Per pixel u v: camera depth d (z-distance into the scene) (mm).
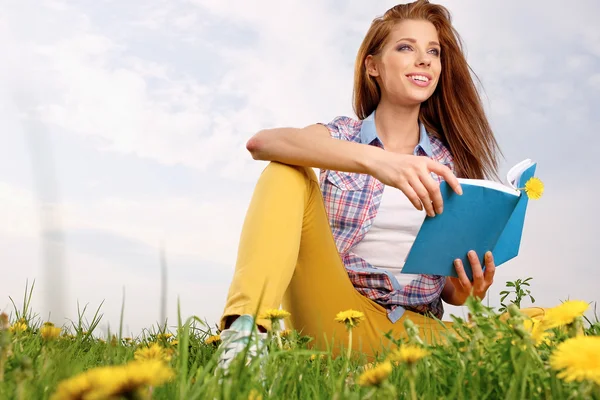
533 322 1037
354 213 2031
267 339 1048
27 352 1142
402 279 2021
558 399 803
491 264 1759
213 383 801
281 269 1556
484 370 898
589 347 696
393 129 2213
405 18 2176
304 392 935
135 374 558
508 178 1739
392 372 1024
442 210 1643
